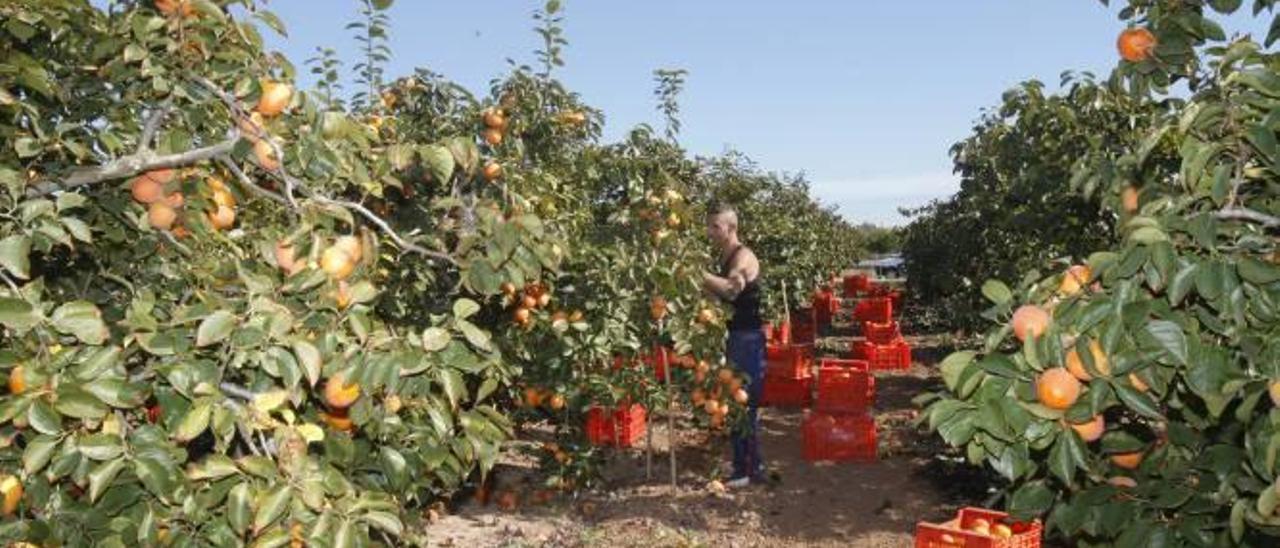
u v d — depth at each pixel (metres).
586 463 6.23
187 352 2.00
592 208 7.09
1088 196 3.00
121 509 1.93
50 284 2.96
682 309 5.90
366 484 2.55
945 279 10.18
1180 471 2.04
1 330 2.12
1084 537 2.29
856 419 7.54
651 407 6.30
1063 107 5.13
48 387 1.84
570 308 5.91
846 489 6.71
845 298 24.08
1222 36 2.33
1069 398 1.72
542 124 6.30
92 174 2.41
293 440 2.00
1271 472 1.67
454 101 6.12
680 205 6.42
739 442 6.75
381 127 4.96
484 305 5.65
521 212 3.07
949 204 10.20
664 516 6.07
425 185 4.48
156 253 2.95
